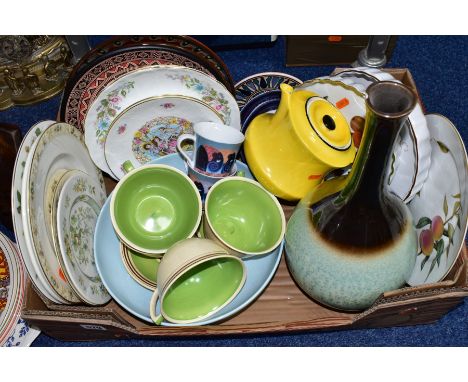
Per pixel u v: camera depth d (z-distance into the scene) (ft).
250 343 3.09
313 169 2.66
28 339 2.89
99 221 2.78
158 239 2.78
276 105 3.27
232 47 4.23
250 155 2.79
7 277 2.94
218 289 2.59
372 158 2.00
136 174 2.71
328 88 2.86
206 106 2.88
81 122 2.97
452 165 2.66
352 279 2.37
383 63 3.86
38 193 2.39
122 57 2.78
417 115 2.58
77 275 2.52
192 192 2.71
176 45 2.82
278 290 2.90
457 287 2.46
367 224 2.26
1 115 3.94
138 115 2.91
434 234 2.74
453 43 4.24
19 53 3.74
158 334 2.58
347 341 3.09
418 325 3.10
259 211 2.79
